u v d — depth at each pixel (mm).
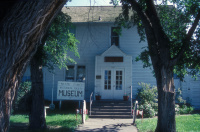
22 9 2592
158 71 8328
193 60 8883
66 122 10781
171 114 7953
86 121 11617
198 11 8844
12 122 10922
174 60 8180
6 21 2607
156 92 15242
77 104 15953
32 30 2641
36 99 9180
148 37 8719
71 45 11883
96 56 16141
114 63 16000
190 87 16266
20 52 2654
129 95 15781
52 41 10672
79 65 17078
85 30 16984
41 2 2609
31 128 9055
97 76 15977
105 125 10469
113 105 14234
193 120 11258
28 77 17109
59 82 11750
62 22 10328
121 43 16844
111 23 16844
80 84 11938
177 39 9273
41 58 9289
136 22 11359
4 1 2590
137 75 16625
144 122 10922
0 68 2592
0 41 2600
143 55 10156
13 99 2805
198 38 9141
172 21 10562
